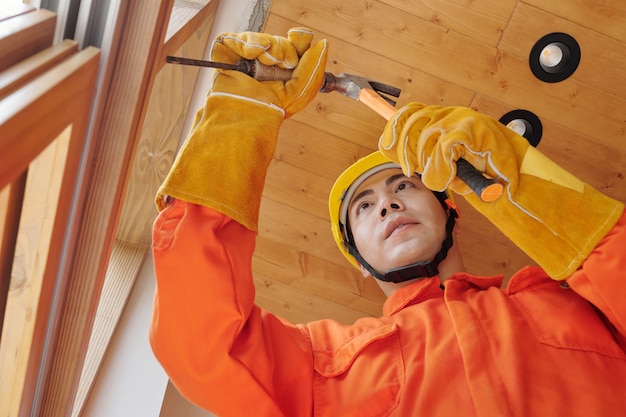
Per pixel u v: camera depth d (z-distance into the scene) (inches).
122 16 31.8
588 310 48.1
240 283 43.4
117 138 34.1
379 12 68.1
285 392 47.8
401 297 57.8
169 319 42.8
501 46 69.6
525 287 52.2
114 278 70.2
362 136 72.3
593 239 43.0
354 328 52.8
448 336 47.8
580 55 69.7
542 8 68.2
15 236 29.6
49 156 28.7
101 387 62.8
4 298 31.0
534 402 41.8
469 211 76.6
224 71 45.7
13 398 34.0
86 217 35.4
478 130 44.4
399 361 47.4
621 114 71.9
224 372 43.7
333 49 69.6
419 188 61.7
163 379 65.3
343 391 47.3
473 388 42.6
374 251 60.9
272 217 76.9
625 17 68.0
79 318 37.8
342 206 66.5
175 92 66.1
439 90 71.9
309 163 74.0
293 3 67.4
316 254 78.6
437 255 59.0
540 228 44.0
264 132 44.8
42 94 22.9
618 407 42.3
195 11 53.6
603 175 75.8
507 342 45.3
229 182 43.4
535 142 74.2
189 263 42.1
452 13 68.3
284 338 49.4
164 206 43.9
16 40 25.0
